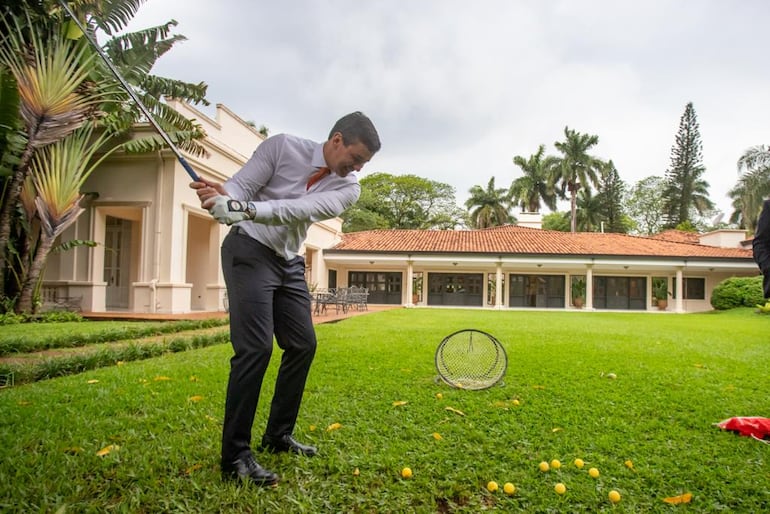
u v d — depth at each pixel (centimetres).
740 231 2509
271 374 393
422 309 1945
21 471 183
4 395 311
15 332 663
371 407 296
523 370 439
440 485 183
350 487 180
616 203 4300
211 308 1295
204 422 252
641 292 2380
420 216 4100
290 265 200
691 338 812
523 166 4059
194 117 1188
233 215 164
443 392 342
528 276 2417
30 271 920
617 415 289
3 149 817
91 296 1145
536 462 209
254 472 181
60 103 809
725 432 260
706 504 173
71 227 1164
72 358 423
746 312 1877
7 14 821
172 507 162
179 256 1161
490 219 4178
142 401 296
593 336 808
